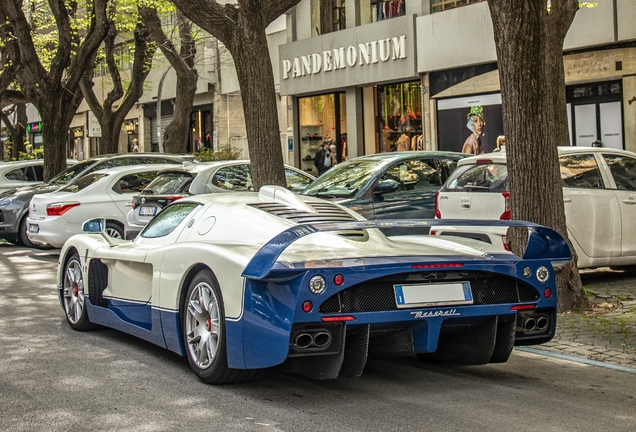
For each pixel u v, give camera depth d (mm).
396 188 11047
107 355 6520
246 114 11031
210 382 5500
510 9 7926
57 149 20875
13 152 35000
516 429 4531
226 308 5164
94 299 7246
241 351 5059
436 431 4488
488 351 5465
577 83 18234
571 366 6211
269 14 10922
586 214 9680
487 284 5336
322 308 4867
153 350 6695
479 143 20531
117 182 14570
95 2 21078
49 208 14141
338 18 24859
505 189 9414
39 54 29172
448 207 9977
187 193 12188
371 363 6254
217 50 32812
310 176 14461
